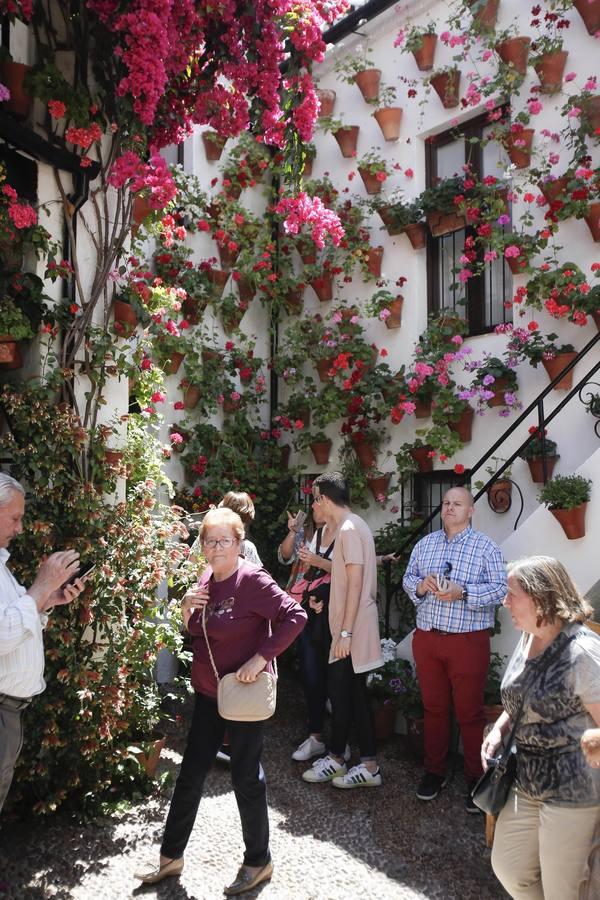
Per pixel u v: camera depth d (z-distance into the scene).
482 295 6.07
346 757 4.20
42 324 3.65
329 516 4.39
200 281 6.47
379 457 6.50
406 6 6.35
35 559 3.38
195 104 4.03
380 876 3.09
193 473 6.39
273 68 3.95
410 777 4.12
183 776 2.99
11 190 3.38
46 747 3.33
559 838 2.21
